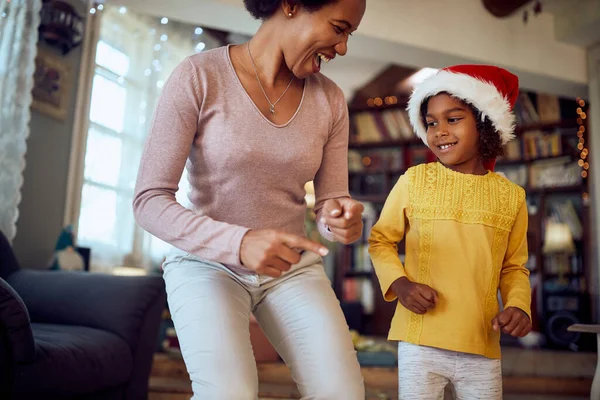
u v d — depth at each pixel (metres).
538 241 5.84
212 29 5.29
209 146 1.18
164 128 1.15
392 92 6.65
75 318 2.35
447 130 1.47
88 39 4.02
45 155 3.68
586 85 4.81
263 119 1.20
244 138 1.17
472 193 1.46
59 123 3.81
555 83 4.80
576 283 5.77
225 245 1.00
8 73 2.94
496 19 4.41
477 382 1.36
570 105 5.98
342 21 1.15
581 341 5.21
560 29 4.62
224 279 1.16
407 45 4.04
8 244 2.62
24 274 2.51
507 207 1.46
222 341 1.03
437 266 1.42
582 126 5.87
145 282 2.45
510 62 4.43
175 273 1.18
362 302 6.06
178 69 1.19
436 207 1.45
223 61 1.23
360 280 6.13
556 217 5.93
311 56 1.20
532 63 4.53
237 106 1.19
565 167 5.92
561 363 4.00
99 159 4.14
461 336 1.34
